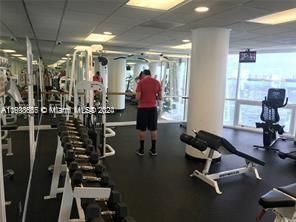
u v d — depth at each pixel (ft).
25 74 10.53
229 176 12.56
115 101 31.71
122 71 30.45
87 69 14.40
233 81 25.25
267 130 18.06
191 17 11.16
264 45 19.79
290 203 5.93
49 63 44.21
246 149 17.95
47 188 10.32
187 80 26.25
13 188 7.93
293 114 21.54
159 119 26.40
